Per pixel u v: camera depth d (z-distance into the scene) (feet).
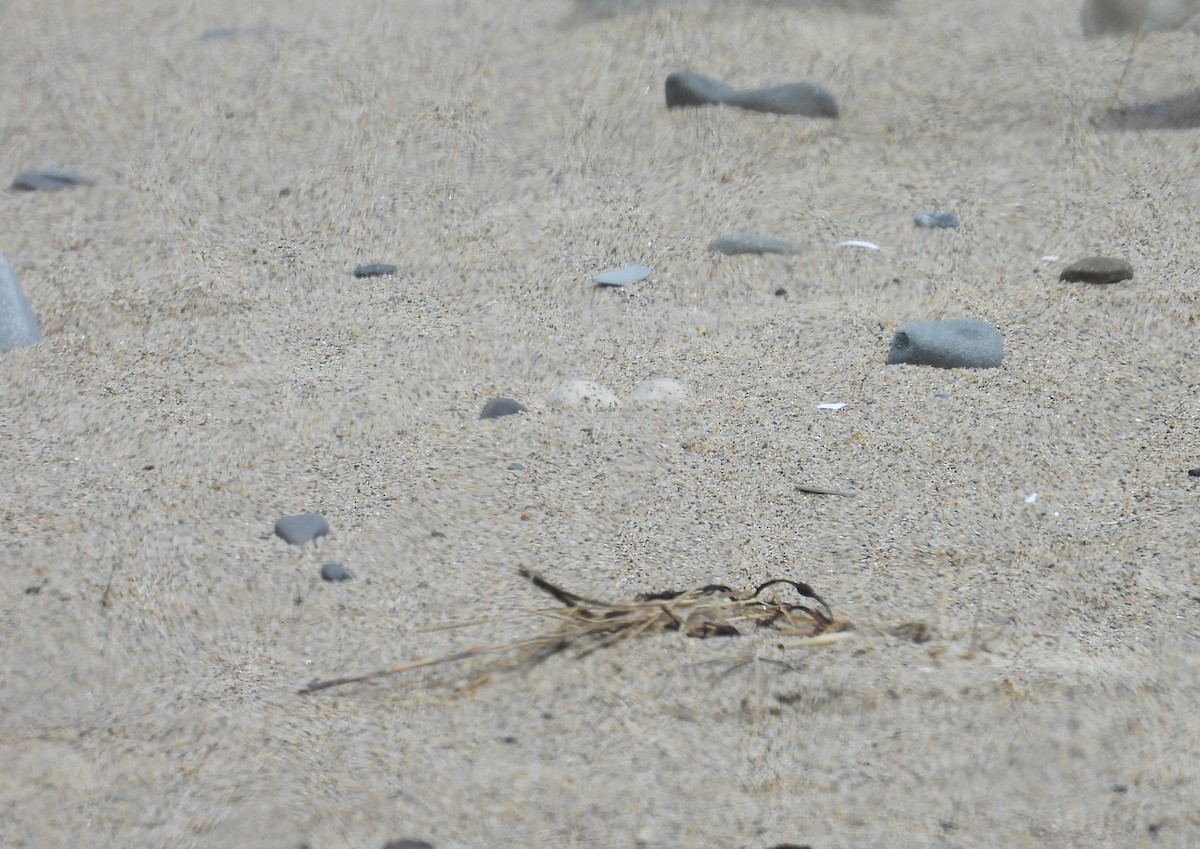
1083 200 65.41
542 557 38.40
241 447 45.91
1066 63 82.17
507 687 32.65
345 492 42.68
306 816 28.84
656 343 54.13
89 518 41.16
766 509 41.06
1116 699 31.86
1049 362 50.29
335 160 74.23
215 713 32.22
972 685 32.24
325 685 32.99
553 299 58.80
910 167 69.97
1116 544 38.83
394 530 40.16
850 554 38.37
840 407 47.75
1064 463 43.55
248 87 84.79
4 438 47.29
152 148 77.36
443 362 52.80
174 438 46.62
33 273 62.69
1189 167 67.72
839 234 63.41
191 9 103.50
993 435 45.29
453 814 28.86
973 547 38.83
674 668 32.91
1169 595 36.35
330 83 84.38
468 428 46.96
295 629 35.60
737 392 49.24
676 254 62.08
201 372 52.11
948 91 79.15
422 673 33.37
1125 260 58.39
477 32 92.94
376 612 36.04
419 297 59.41
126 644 35.04
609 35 89.15
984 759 30.14
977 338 50.80
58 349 55.01
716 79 80.89
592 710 31.83
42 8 106.32
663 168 70.90
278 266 62.90
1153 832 28.02
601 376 51.26
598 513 41.01
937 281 58.85
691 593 35.68
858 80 81.15
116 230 67.15
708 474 43.27
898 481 42.70
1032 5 93.04
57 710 32.60
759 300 58.18
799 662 32.99
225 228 67.26
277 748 30.94
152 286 60.54
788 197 66.85
